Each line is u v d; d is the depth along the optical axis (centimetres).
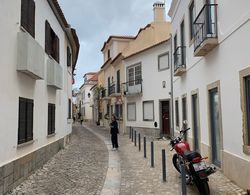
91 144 1730
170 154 1278
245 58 661
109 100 3488
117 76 3016
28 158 827
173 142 837
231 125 757
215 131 941
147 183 774
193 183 743
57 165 1018
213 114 957
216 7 860
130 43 2745
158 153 1329
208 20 889
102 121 4072
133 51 2688
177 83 1658
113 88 3073
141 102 2484
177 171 912
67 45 1680
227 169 784
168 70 2164
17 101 750
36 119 941
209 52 951
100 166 1016
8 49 690
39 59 880
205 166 638
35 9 930
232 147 753
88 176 856
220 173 834
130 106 2677
